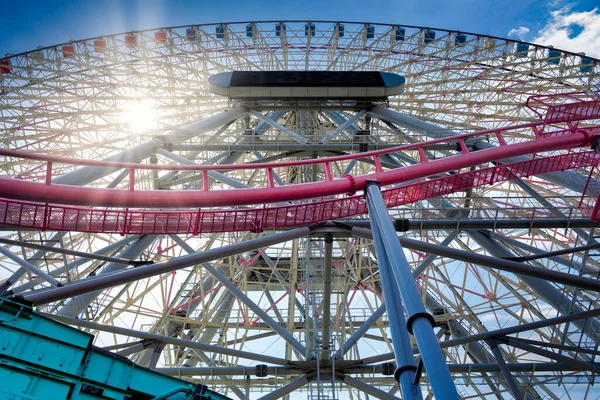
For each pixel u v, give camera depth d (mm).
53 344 11023
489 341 22734
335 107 31812
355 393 31016
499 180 21719
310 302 25688
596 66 36531
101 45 37188
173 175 27281
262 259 41031
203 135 26688
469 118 35531
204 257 18328
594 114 23453
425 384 28031
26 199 15469
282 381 25266
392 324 10906
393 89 30531
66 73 33938
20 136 30953
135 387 11562
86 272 25500
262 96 30719
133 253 21531
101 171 22281
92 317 23766
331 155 28766
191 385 11969
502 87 35875
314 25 43531
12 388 10016
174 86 35562
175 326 32312
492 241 23688
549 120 22859
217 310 33875
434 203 26438
